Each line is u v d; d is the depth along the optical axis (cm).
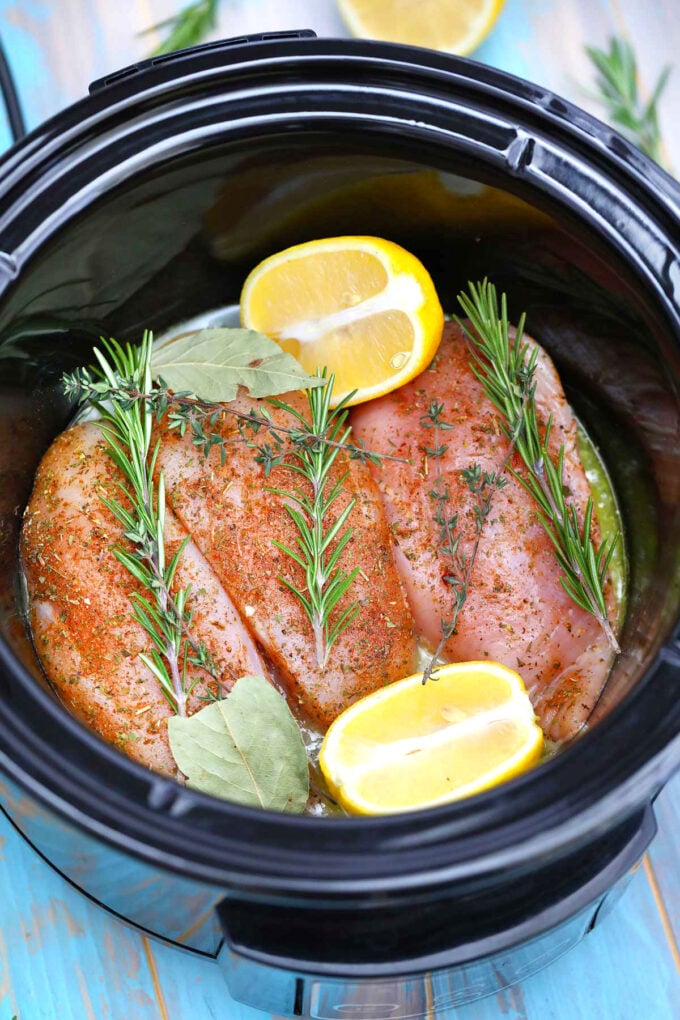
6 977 63
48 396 63
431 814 52
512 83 59
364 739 59
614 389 64
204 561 61
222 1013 63
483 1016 63
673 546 59
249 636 61
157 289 65
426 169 61
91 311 63
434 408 63
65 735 52
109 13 73
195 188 61
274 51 59
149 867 51
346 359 64
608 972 64
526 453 62
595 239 59
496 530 62
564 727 62
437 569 62
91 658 59
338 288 64
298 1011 62
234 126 60
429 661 63
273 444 62
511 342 65
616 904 64
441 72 59
